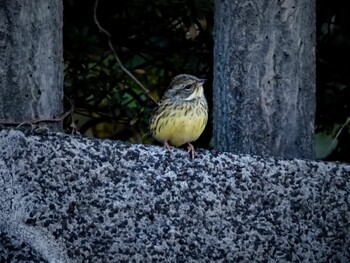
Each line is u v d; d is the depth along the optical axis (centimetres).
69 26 1270
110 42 1177
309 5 993
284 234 873
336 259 892
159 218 827
